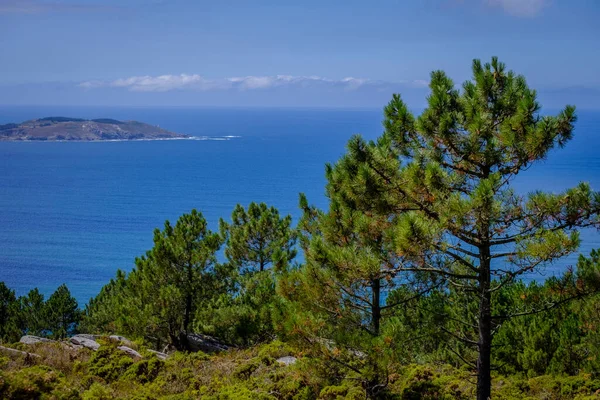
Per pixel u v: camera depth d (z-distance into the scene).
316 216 14.88
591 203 9.75
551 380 13.87
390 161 11.34
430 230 10.35
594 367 14.65
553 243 9.55
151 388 12.56
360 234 11.91
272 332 22.69
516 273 10.68
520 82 11.17
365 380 11.95
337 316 12.41
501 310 15.99
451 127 10.88
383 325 11.86
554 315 16.22
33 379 10.02
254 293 24.33
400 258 11.34
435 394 12.20
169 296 22.17
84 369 13.62
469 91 11.48
